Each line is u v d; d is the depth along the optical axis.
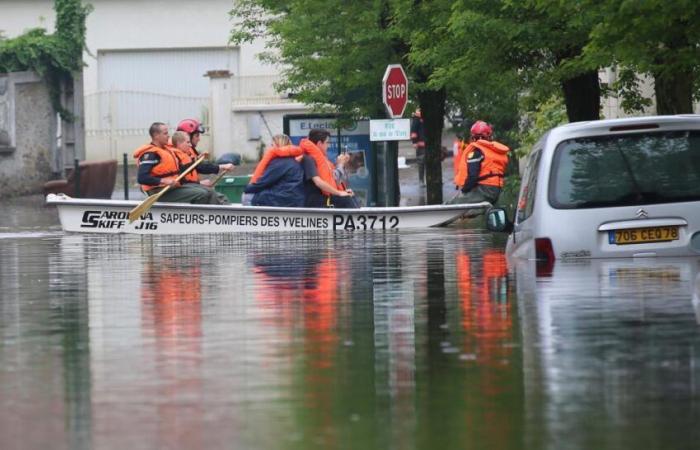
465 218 56.72
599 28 37.28
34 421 15.85
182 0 139.88
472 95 72.06
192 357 20.30
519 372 18.52
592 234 30.64
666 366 18.75
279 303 27.23
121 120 131.38
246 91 128.88
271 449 14.27
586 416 15.67
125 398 17.19
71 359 20.31
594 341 21.03
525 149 73.62
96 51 140.00
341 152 67.38
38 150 99.00
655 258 30.64
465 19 49.25
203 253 42.78
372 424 15.42
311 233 52.16
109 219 53.53
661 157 30.61
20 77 97.12
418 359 19.80
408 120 57.41
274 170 53.78
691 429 14.96
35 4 138.50
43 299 29.06
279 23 67.12
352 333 22.58
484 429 15.09
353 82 65.06
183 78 140.50
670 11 35.59
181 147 54.22
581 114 53.03
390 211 53.75
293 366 19.36
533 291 27.53
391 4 61.75
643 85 70.88
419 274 33.53
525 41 49.41
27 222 68.62
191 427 15.40
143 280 33.28
